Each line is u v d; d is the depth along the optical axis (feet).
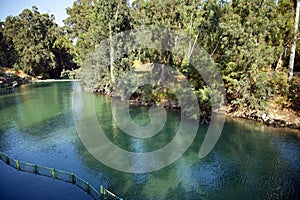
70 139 75.87
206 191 47.70
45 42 232.12
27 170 56.13
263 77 88.38
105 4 133.49
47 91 164.86
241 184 49.75
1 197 45.55
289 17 95.40
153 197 45.93
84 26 199.62
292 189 47.44
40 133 82.07
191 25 99.25
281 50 93.66
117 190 48.19
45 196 46.06
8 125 91.71
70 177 52.31
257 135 75.25
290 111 85.56
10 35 228.43
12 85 185.98
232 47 91.91
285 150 64.23
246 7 94.22
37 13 233.96
